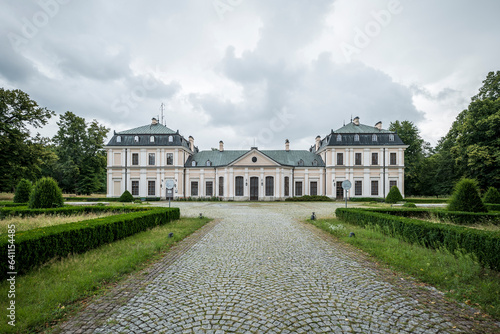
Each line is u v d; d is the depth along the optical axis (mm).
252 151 37906
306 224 13383
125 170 38688
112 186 38562
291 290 4891
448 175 41094
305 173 40469
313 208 23859
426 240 7902
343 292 4789
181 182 39188
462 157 30047
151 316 3885
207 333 3426
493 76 29797
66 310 4008
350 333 3426
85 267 5879
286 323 3689
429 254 6816
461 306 4180
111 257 6758
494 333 3416
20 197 20219
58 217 12227
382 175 37906
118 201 32781
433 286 5023
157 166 38625
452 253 6891
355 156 38562
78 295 4477
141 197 38000
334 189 38188
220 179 39375
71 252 6871
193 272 5930
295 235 10398
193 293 4746
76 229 7027
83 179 42594
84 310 4051
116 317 3850
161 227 11977
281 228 12109
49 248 6090
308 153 43750
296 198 36812
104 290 4820
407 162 41688
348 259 6988
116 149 38906
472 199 13156
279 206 26453
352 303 4328
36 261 5695
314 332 3453
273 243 8953
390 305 4246
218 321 3744
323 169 40375
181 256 7305
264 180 37562
